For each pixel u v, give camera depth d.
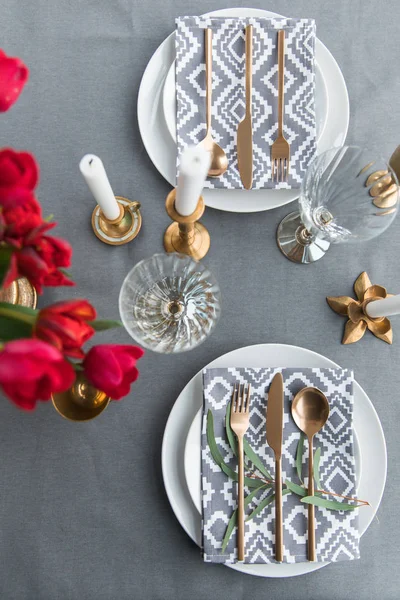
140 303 0.63
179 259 0.60
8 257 0.36
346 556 0.60
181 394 0.62
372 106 0.70
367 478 0.63
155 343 0.60
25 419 0.64
